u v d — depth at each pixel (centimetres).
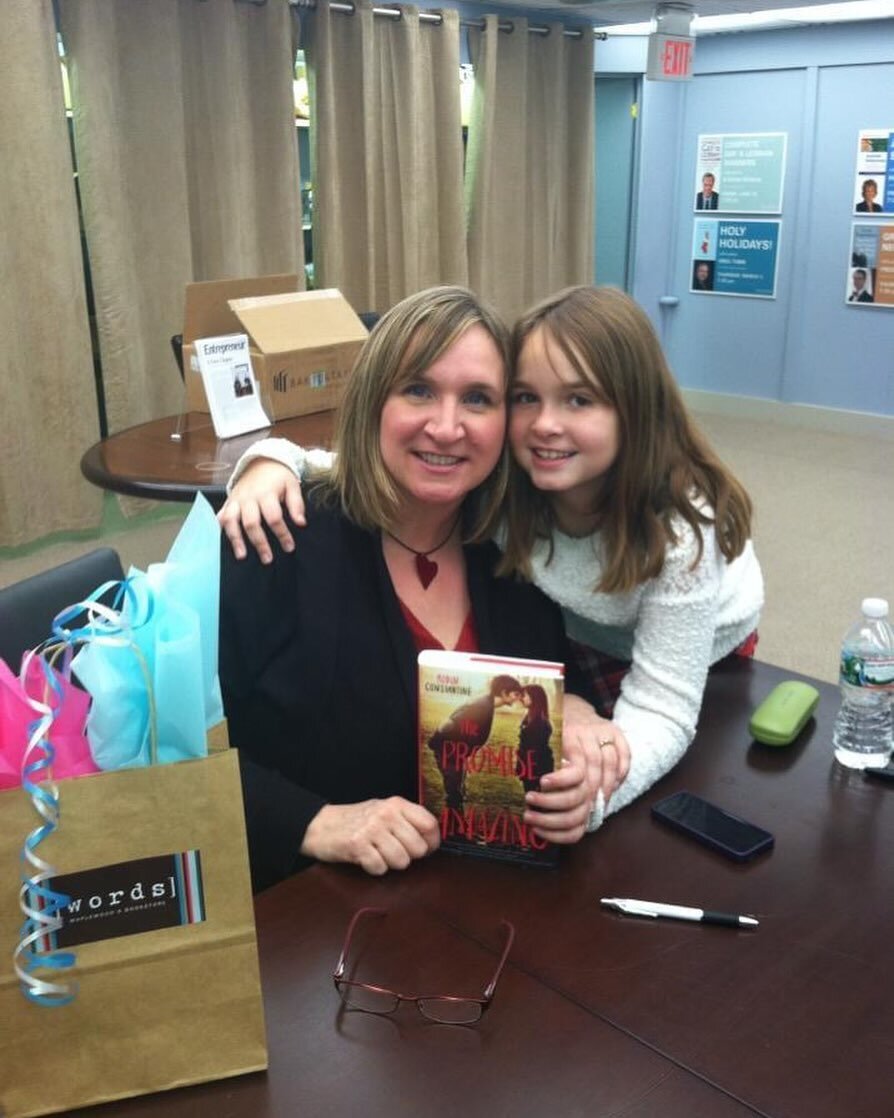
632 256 669
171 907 77
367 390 123
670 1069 82
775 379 649
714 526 132
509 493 136
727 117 627
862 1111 78
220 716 83
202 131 424
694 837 115
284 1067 83
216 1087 81
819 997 91
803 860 111
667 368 130
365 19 457
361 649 129
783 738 134
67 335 384
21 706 75
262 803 115
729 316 658
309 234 516
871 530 449
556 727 107
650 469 129
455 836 112
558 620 145
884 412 610
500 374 124
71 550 399
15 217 365
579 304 125
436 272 532
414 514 132
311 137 468
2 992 75
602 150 650
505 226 569
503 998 90
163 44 396
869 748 134
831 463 554
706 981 92
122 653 75
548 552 139
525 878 108
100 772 76
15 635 131
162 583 80
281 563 130
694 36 566
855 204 590
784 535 443
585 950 97
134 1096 80
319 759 132
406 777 133
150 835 75
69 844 74
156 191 408
